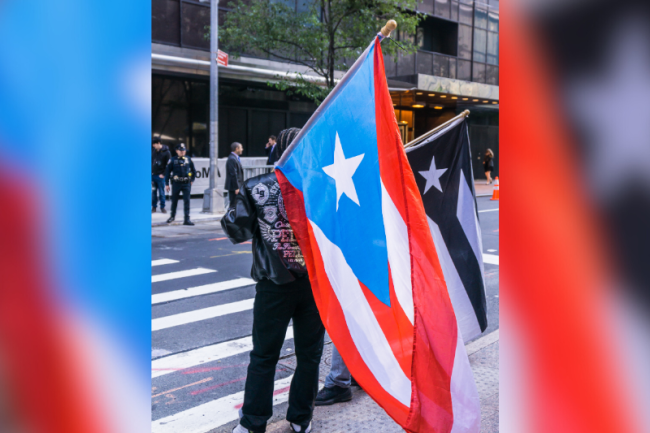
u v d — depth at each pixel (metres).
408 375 2.38
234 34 16.34
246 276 8.41
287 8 16.27
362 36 15.97
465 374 2.38
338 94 2.85
